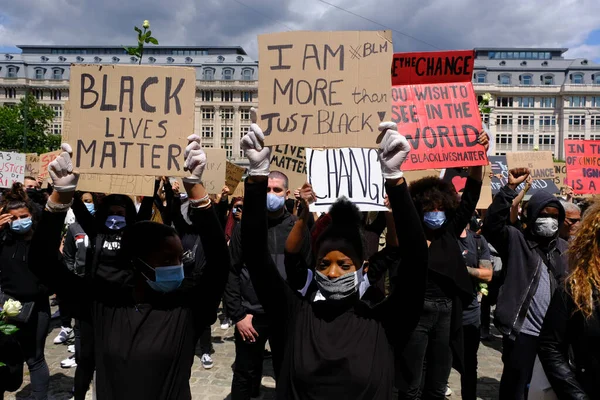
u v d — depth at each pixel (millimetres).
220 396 4887
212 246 2299
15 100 82000
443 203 3684
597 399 2184
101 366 2391
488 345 6926
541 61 80812
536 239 3826
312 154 4125
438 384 3705
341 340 2111
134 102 2500
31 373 4227
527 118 78000
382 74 2379
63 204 2219
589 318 2203
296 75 2441
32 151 61844
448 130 3238
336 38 2426
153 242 2416
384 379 2082
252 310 3908
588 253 2289
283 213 4141
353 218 2238
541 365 2596
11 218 4027
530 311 3703
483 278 4223
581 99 76562
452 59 3244
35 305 4172
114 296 2475
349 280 2143
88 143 2479
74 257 5016
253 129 2094
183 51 86125
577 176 6129
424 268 2059
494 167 8602
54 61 85812
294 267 2410
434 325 3625
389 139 1975
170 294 2498
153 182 3695
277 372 2277
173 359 2391
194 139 2248
